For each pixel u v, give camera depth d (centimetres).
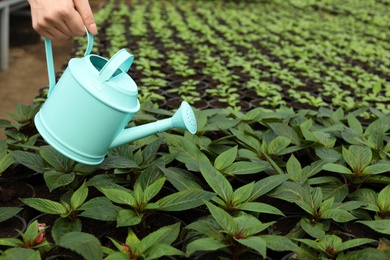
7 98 582
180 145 203
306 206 170
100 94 154
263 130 272
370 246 167
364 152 202
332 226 177
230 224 145
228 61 471
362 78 431
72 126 157
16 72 672
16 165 203
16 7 751
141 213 162
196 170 187
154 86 364
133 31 557
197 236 153
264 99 357
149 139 224
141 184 178
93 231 167
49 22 157
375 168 191
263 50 529
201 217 168
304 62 479
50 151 195
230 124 239
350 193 193
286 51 507
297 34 642
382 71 468
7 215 159
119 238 164
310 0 925
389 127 248
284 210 189
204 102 345
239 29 635
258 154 216
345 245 148
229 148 220
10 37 831
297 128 237
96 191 194
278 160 216
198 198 160
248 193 169
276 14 791
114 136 165
